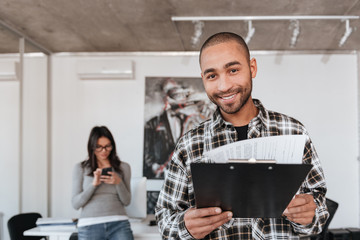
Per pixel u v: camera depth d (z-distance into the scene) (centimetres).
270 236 100
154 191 456
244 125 109
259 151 89
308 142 105
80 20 364
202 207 91
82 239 251
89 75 470
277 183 81
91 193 258
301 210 90
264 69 468
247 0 309
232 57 97
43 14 348
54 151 478
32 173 419
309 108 463
